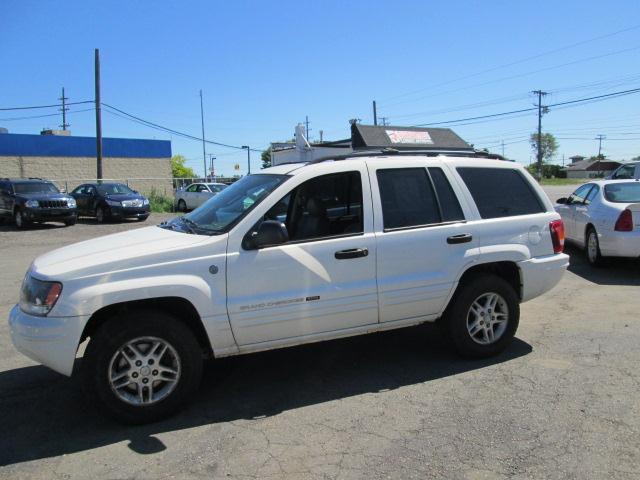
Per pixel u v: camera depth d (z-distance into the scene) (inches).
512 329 204.1
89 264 154.9
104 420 161.9
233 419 160.1
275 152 692.1
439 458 134.3
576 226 398.9
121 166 1562.5
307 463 134.2
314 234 177.5
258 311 166.6
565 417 153.7
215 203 194.7
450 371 191.6
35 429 156.9
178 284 157.6
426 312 192.1
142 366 157.2
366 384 182.9
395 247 183.5
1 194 786.8
